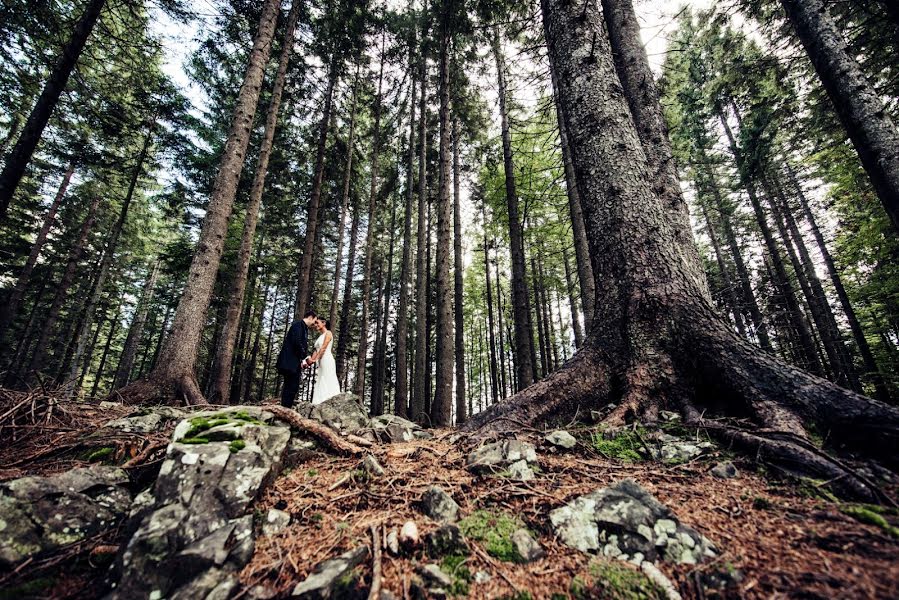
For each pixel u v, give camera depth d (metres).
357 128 18.67
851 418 2.37
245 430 2.47
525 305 10.18
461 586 1.47
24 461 2.66
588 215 4.05
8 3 6.68
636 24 7.12
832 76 5.29
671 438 2.76
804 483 2.00
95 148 13.82
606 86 4.20
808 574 1.30
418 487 2.32
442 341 10.21
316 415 3.99
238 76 12.62
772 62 8.57
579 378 3.54
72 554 1.68
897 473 2.07
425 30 13.61
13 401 3.53
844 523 1.60
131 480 2.32
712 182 17.78
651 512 1.77
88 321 17.02
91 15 7.41
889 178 4.63
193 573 1.50
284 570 1.55
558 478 2.30
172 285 27.22
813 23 5.58
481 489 2.24
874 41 7.18
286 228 19.03
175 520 1.71
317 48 13.63
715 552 1.51
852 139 5.09
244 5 10.09
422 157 14.38
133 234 21.61
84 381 29.28
